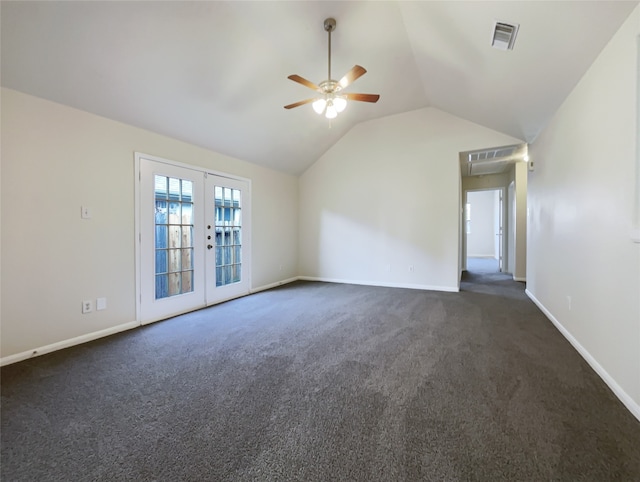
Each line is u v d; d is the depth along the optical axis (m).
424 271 5.09
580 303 2.43
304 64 3.40
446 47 2.89
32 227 2.44
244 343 2.71
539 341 2.68
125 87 2.76
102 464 1.29
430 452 1.34
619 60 1.82
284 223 5.76
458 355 2.40
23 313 2.40
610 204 1.92
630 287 1.67
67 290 2.66
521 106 3.37
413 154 5.11
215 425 1.55
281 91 3.71
